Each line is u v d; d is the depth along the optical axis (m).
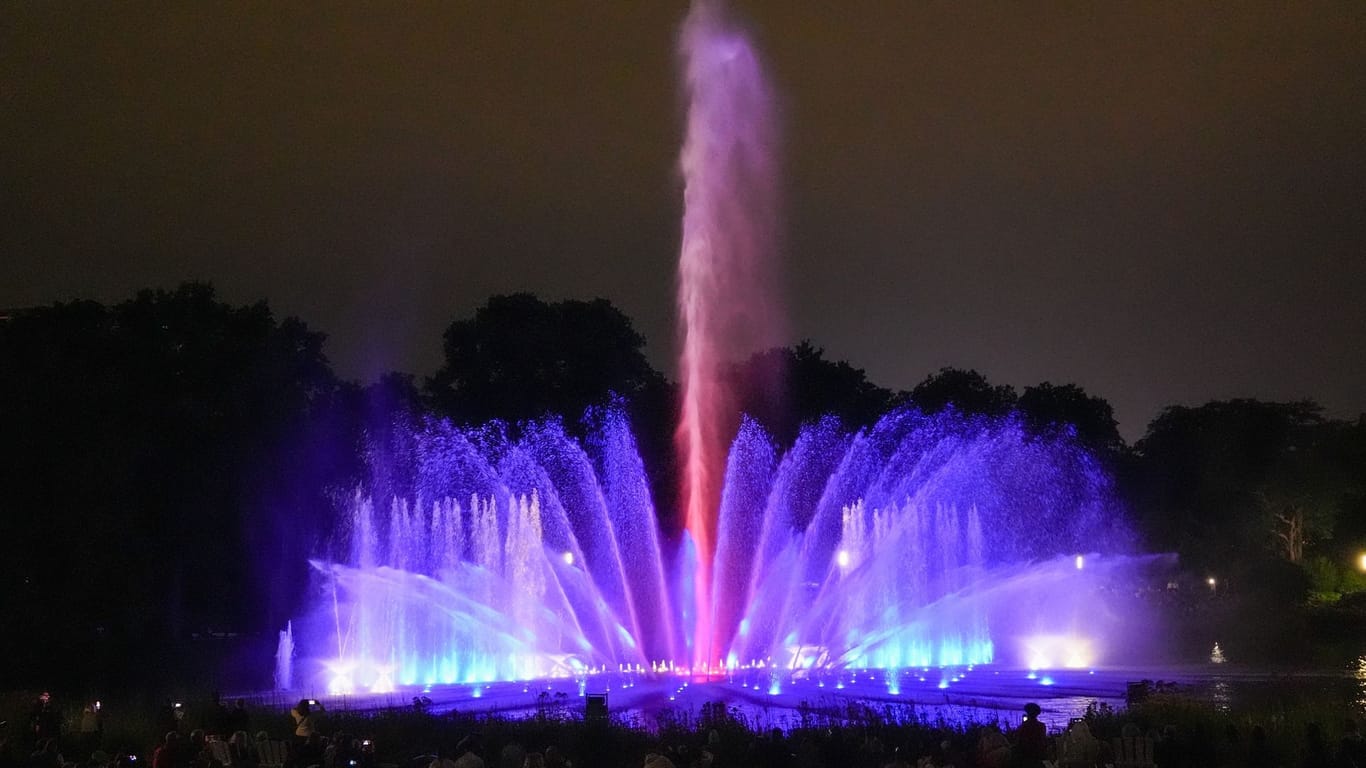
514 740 31.48
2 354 70.12
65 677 59.66
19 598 64.31
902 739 29.98
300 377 84.06
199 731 31.72
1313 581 96.69
